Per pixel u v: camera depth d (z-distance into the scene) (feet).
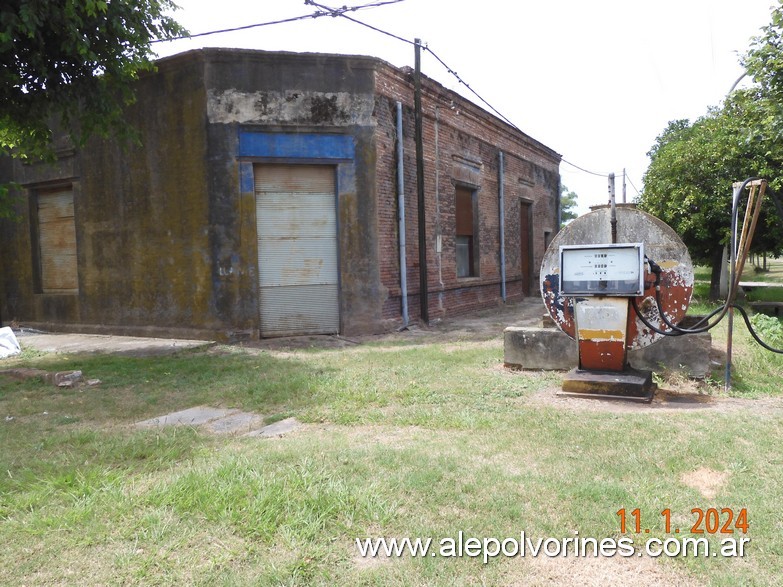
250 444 15.49
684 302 20.34
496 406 18.75
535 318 46.68
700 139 46.62
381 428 16.90
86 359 30.63
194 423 18.25
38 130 30.58
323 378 23.49
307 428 17.26
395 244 39.78
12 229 45.60
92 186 40.27
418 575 9.19
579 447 14.40
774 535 10.09
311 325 37.17
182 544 10.14
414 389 21.16
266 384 22.66
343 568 9.40
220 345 34.27
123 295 39.27
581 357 20.33
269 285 36.40
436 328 40.98
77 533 10.62
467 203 52.37
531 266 68.08
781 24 27.50
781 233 42.09
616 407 18.45
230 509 11.16
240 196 35.35
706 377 21.33
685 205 44.88
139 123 37.50
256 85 35.40
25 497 12.22
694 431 15.42
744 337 28.86
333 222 37.24
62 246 43.47
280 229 36.50
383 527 10.59
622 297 19.04
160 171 37.06
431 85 43.98
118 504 11.55
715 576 9.11
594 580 9.12
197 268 36.04
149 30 29.27
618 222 21.38
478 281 52.54
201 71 35.12
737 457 13.41
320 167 36.88
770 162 40.98
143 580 9.18
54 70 26.78
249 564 9.53
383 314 38.19
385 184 38.65
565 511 11.09
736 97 33.27
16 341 33.86
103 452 14.99
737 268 19.63
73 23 24.71
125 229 38.86
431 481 12.34
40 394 22.47
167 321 37.45
